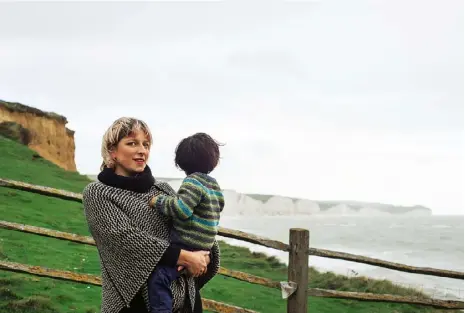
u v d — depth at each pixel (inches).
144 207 119.6
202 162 128.5
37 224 842.2
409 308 647.8
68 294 401.4
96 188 118.0
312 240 4232.3
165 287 115.0
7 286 385.7
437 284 1390.3
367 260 215.5
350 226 7298.2
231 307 197.6
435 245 3786.9
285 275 891.4
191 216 122.9
